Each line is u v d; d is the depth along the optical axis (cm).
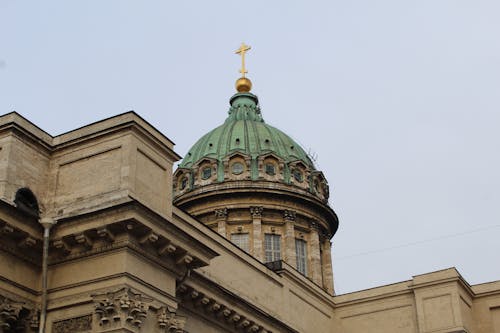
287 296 5434
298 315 5541
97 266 3444
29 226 3472
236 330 4525
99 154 3803
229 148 7938
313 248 7556
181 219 4469
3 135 3769
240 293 4859
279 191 7544
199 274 4138
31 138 3850
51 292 3500
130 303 3322
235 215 7488
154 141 3888
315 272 7400
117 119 3819
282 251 7394
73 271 3497
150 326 3444
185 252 3691
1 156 3712
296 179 7838
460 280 5822
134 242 3459
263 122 8712
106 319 3291
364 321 6066
